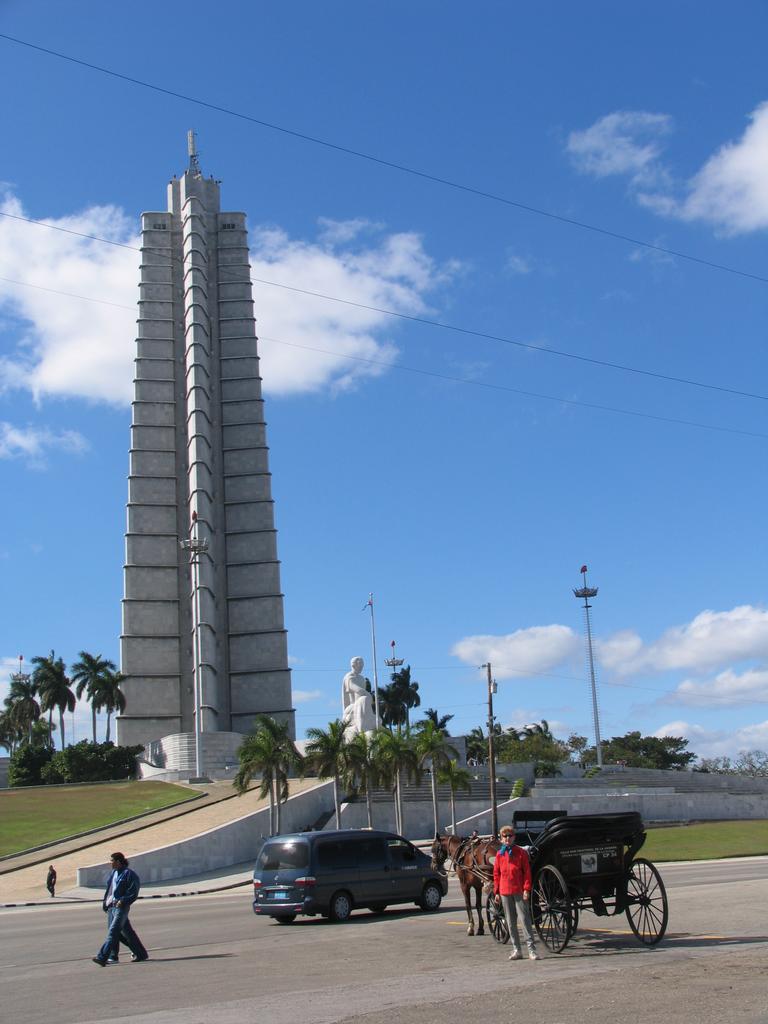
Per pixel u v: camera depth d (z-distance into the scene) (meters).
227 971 17.23
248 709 120.69
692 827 74.50
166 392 127.25
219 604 123.69
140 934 25.02
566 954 17.11
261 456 127.94
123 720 115.94
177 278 132.62
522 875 16.94
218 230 136.12
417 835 71.88
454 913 26.94
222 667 121.75
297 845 26.17
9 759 111.94
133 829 65.50
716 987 13.35
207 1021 12.59
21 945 24.11
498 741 139.12
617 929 20.39
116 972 17.91
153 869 54.31
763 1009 11.86
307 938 22.11
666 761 152.38
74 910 38.88
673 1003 12.40
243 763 61.69
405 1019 12.12
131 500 122.19
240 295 133.50
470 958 17.39
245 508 126.44
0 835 65.75
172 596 120.56
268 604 123.38
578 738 149.88
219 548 125.12
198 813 69.31
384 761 65.12
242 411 129.38
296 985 15.28
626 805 79.62
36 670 117.25
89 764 99.06
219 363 131.00
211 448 126.81
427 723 70.81
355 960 17.88
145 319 129.50
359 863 26.62
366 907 27.12
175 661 118.81
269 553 124.88
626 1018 11.63
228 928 25.67
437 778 69.56
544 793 86.69
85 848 60.56
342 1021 12.19
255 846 60.06
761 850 64.12
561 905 17.16
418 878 27.72
